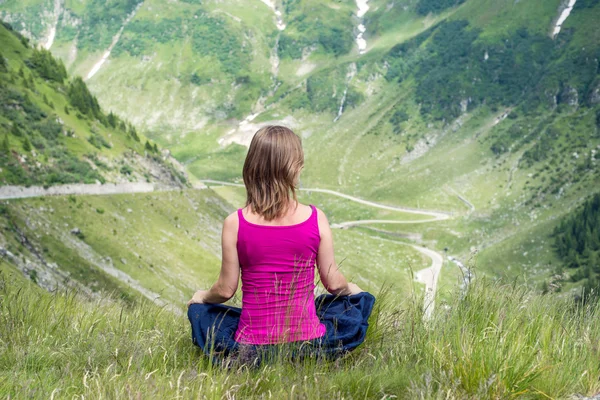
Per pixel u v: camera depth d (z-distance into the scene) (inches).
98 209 7037.4
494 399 134.2
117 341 177.8
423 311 178.9
